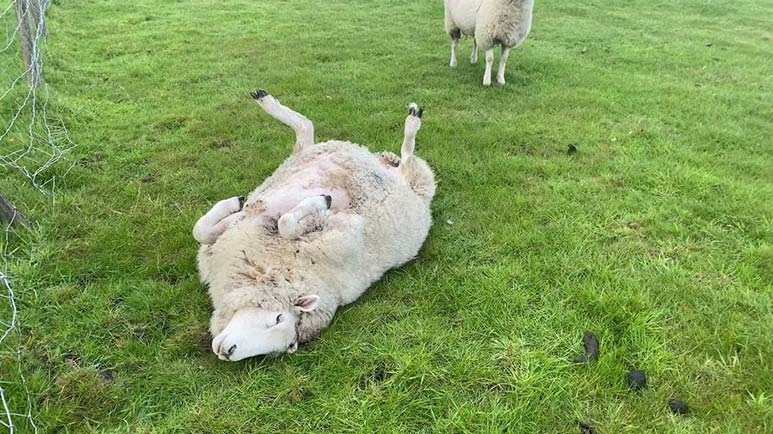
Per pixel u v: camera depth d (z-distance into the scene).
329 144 4.39
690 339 3.40
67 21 10.85
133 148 5.62
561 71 8.85
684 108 7.38
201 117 6.45
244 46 9.59
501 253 4.22
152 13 11.98
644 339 3.38
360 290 3.64
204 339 3.34
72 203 4.50
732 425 2.86
